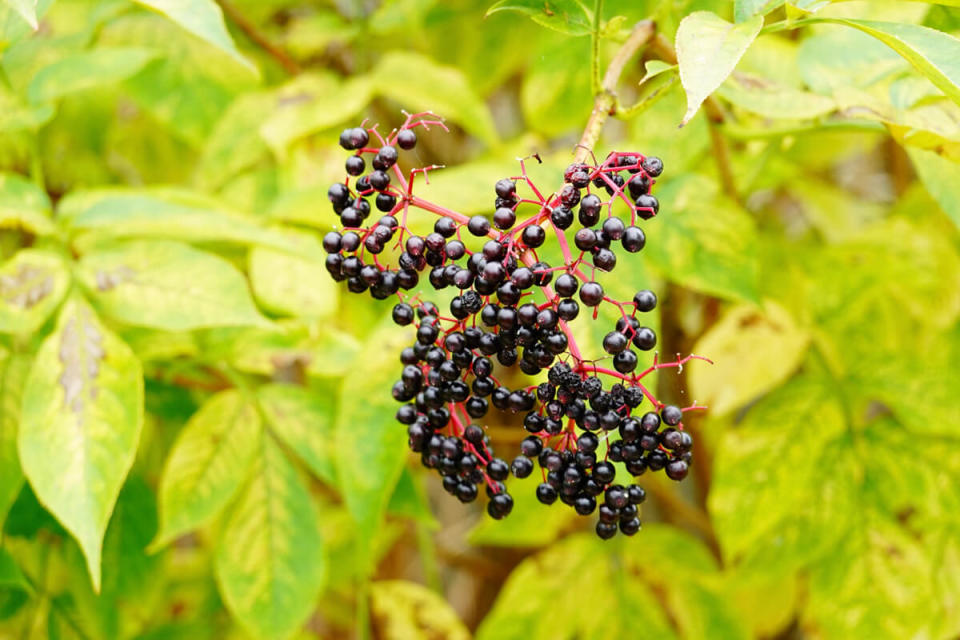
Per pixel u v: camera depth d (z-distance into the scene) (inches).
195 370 36.8
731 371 36.9
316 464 35.2
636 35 32.1
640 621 39.9
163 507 34.4
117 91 41.7
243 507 35.0
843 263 39.3
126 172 45.9
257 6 43.8
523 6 31.7
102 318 36.1
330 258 30.8
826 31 34.6
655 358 32.3
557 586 40.1
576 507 30.5
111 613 36.9
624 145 36.8
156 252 33.5
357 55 43.4
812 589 36.9
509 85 57.1
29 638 36.7
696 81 29.1
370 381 34.3
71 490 31.4
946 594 36.4
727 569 39.4
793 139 36.1
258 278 35.9
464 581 61.4
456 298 30.1
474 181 35.0
